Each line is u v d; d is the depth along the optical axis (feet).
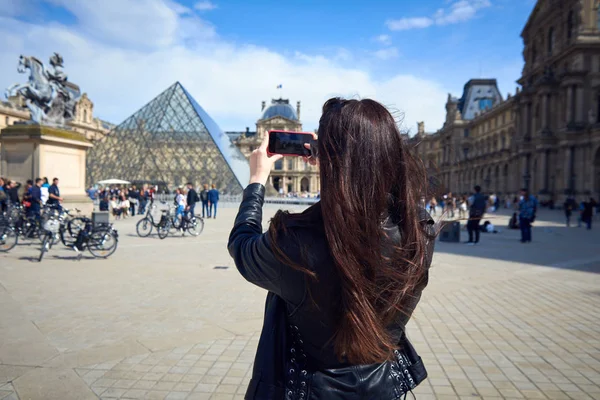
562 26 212.23
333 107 5.74
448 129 388.57
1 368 16.90
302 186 464.24
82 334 21.06
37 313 24.38
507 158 280.72
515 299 29.37
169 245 55.72
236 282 33.32
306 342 5.48
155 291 30.12
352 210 4.83
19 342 19.77
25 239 55.11
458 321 24.25
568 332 22.38
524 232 66.39
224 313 24.98
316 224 5.28
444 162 402.52
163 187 166.71
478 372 17.38
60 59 73.67
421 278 5.35
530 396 15.35
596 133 179.83
